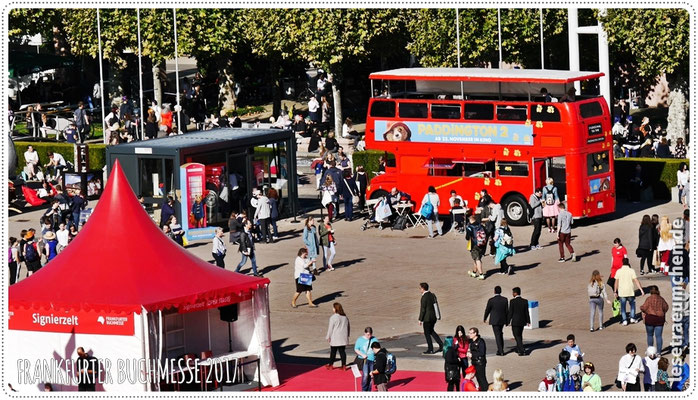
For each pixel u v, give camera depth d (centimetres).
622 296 4150
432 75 5544
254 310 3650
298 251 4894
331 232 4953
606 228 5416
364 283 4781
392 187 5650
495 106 5450
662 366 3341
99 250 3619
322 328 4262
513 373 3669
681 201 5769
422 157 5588
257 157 5697
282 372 3784
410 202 5594
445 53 7144
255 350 3659
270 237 5391
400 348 3972
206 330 3688
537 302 4184
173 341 3638
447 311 4403
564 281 4694
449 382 3406
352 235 5497
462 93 5544
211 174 5500
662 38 6328
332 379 3694
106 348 3428
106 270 3547
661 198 5900
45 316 3478
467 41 7081
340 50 7044
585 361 3756
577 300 4462
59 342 3472
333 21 7050
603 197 5456
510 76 5444
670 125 6662
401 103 5609
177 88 7125
